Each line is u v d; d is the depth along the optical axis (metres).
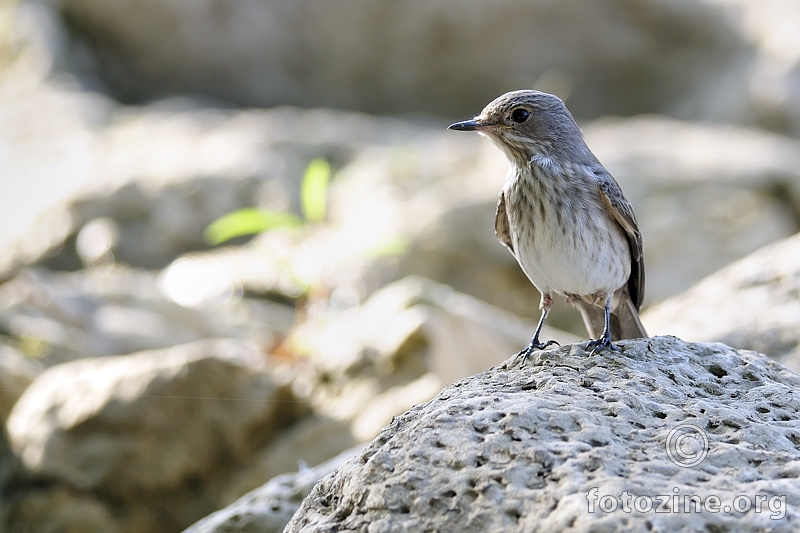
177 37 25.36
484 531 4.20
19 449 9.50
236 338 13.62
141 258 17.45
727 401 5.28
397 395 10.01
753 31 26.41
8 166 19.20
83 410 9.44
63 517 9.21
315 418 10.03
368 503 4.49
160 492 9.41
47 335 11.99
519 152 7.00
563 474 4.32
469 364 10.74
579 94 27.05
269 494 6.60
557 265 6.84
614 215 6.84
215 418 9.60
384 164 19.28
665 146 20.00
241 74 26.20
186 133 20.52
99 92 24.41
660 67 26.86
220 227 14.07
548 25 26.58
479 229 16.72
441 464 4.51
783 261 9.41
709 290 9.45
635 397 5.03
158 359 9.82
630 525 3.97
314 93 26.72
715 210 17.53
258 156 19.09
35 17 24.38
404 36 26.58
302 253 16.58
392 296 11.70
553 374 5.48
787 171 18.69
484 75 26.88
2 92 22.47
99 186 18.19
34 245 17.62
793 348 8.35
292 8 26.19
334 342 11.12
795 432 4.79
